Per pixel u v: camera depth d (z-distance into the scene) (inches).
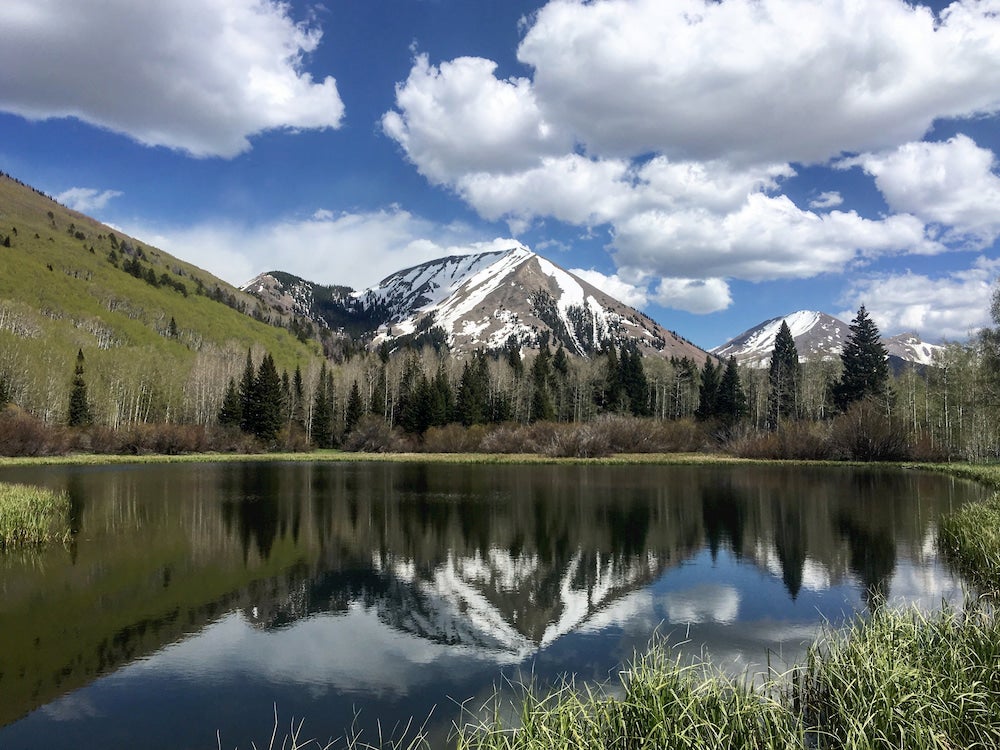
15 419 2748.5
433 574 753.6
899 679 308.0
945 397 2630.4
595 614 600.7
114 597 659.4
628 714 305.0
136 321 6530.5
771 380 3838.6
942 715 285.3
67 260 7534.5
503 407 3971.5
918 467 2245.3
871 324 3351.4
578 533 1002.7
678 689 315.6
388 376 4598.9
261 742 365.7
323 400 3853.3
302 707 412.2
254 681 454.6
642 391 4104.3
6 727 388.2
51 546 906.1
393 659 493.4
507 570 770.8
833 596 639.8
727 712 301.0
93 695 431.5
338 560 821.9
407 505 1322.6
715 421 3368.6
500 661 489.1
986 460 2365.9
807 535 970.1
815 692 355.9
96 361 4301.2
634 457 2760.8
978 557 690.8
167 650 514.9
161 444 3193.9
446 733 372.5
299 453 3410.4
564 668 472.4
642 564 798.5
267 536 983.6
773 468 2281.0
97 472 2137.1
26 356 3654.0
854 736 276.7
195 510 1246.9
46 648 519.5
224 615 603.5
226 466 2492.6
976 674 327.6
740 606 616.7
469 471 2219.5
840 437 2600.9
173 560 821.2
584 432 2883.9
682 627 556.7
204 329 7293.3
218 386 4414.4
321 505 1322.6
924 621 393.7
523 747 276.5
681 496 1457.9
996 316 2058.3
